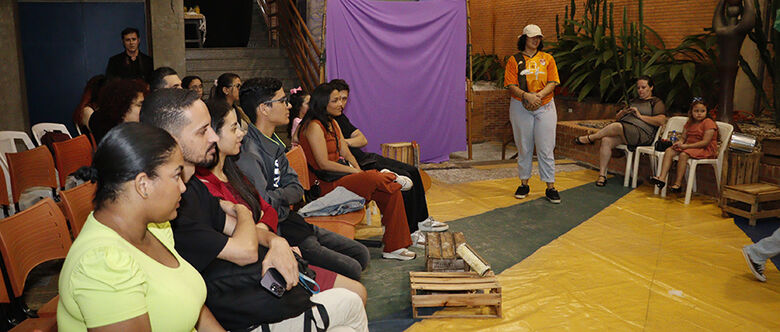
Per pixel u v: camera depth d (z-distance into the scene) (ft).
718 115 23.73
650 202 21.31
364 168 16.97
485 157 32.24
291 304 7.55
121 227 5.44
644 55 32.63
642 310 12.30
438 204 20.86
